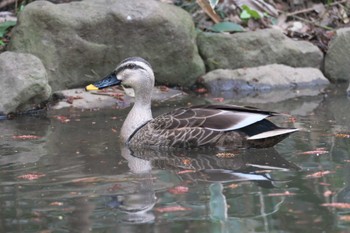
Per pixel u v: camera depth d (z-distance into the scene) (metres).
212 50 17.88
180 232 8.02
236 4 18.89
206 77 17.44
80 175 10.33
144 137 12.20
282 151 11.60
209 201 9.06
